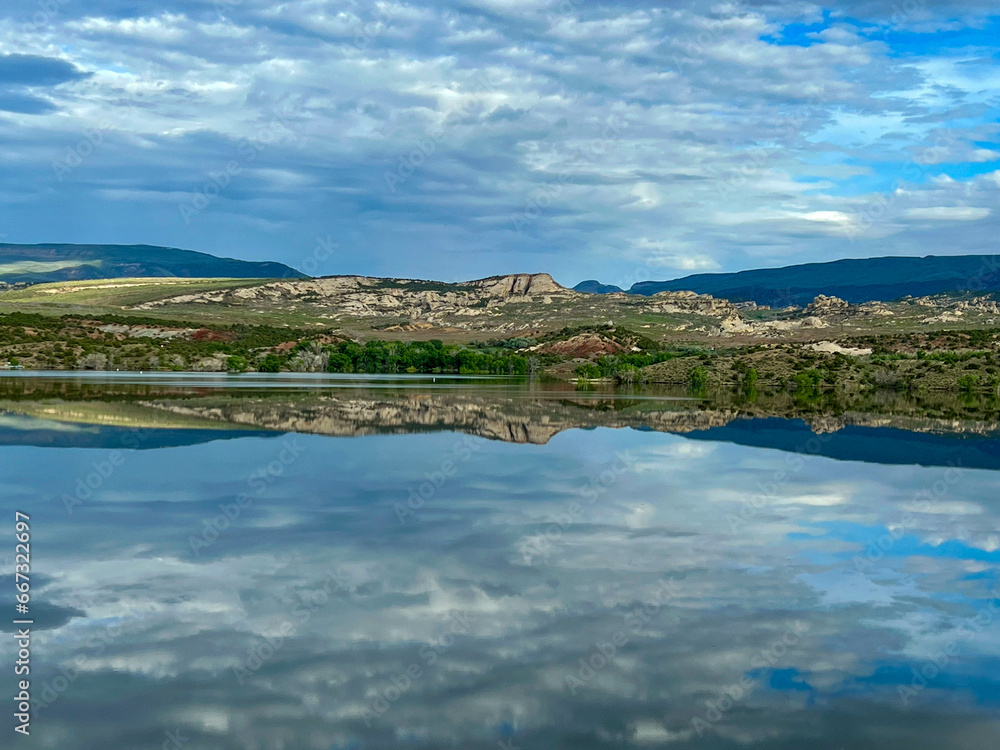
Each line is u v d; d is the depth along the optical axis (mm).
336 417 60438
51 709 12773
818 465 40031
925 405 90250
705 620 17031
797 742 12117
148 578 19500
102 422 53219
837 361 148625
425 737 12055
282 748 11719
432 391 101688
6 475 33250
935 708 13250
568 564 21109
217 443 44375
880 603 18375
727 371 146750
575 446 46031
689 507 28922
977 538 24828
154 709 12805
